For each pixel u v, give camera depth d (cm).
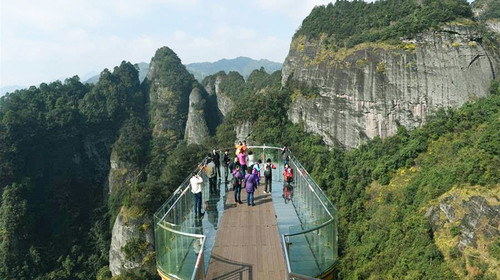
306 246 1180
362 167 8988
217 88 18450
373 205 7319
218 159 2367
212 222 1688
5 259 9425
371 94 10556
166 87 17175
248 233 1517
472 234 4972
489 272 4497
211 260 1302
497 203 4938
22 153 12025
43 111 13900
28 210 10500
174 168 9344
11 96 14025
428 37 10306
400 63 10375
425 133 8362
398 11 11231
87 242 10944
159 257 1317
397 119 10406
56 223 11544
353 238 6391
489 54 10612
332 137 11194
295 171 2170
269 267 1239
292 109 12306
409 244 5322
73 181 13475
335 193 8200
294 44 13700
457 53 10225
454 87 10138
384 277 4938
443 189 5872
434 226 5512
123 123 15700
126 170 13412
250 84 16962
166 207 1439
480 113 8062
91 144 14825
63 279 9269
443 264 4881
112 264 7656
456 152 6906
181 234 1222
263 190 2189
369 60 10656
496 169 5309
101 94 15612
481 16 14050
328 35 12206
